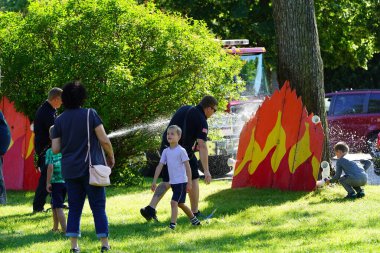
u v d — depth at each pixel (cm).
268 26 3353
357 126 2623
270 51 3450
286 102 1622
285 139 1608
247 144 1670
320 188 1553
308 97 1664
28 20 1862
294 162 1585
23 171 1822
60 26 1847
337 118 2639
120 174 1908
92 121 971
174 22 1900
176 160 1179
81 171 964
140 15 1880
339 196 1495
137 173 1947
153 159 2116
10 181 1825
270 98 1647
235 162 1684
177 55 1873
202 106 1242
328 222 1199
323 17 3575
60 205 1139
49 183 1139
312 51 1667
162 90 1872
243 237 1088
